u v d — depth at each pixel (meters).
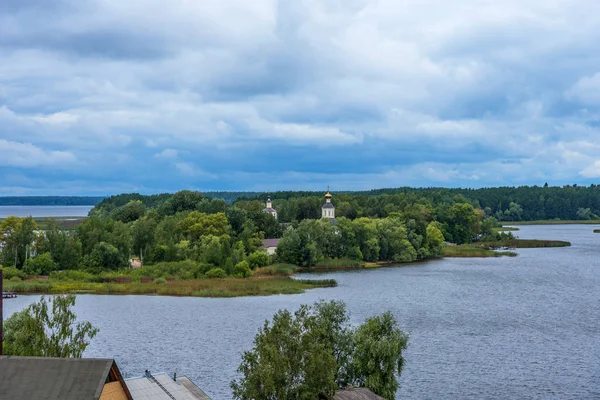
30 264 196.25
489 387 87.88
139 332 118.44
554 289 174.00
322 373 64.44
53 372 50.25
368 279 199.00
